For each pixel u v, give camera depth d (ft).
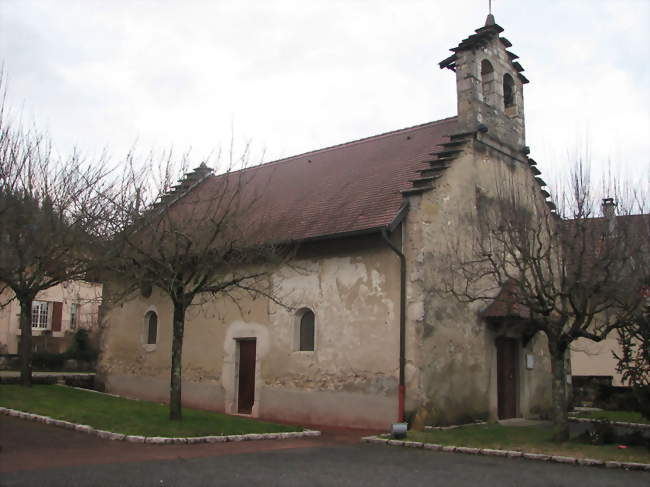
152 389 62.03
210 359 57.62
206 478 26.30
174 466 28.78
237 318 55.98
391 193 49.03
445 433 41.57
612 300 40.16
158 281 42.45
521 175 57.21
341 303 48.70
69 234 48.52
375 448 37.58
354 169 58.23
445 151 49.16
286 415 50.55
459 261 45.73
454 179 48.93
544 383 56.85
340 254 49.39
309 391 49.42
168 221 44.09
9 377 60.80
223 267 53.06
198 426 39.58
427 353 44.06
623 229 40.63
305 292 51.13
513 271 53.11
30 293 52.54
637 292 38.93
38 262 50.75
